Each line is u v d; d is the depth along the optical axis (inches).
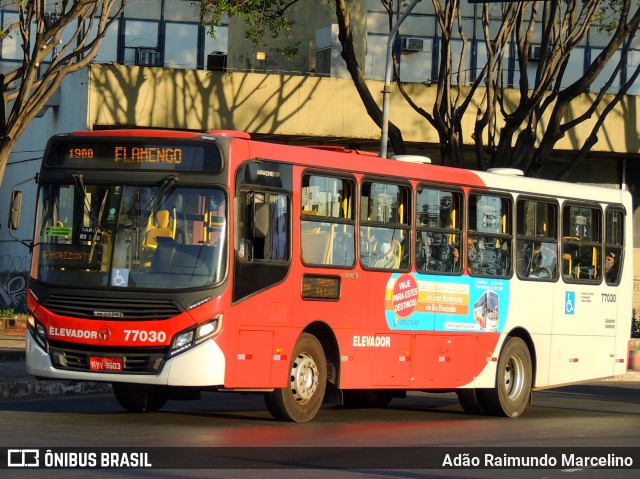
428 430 607.8
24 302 1686.8
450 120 1180.5
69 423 574.2
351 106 1460.4
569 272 787.4
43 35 993.5
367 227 644.7
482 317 718.5
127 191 572.1
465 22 1699.1
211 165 568.1
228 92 1433.3
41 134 1633.9
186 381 553.9
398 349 662.5
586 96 1515.7
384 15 1695.4
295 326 599.5
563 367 782.5
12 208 591.5
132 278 563.2
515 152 1197.1
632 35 1218.6
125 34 1755.7
